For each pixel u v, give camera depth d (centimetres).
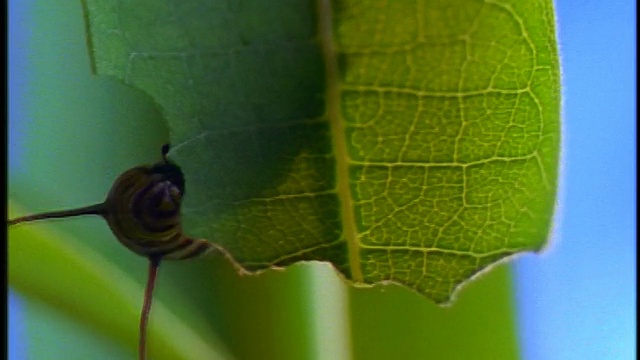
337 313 20
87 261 20
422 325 20
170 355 20
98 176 20
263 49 14
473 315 20
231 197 15
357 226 15
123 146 20
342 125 14
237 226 15
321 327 20
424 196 14
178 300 21
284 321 21
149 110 20
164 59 14
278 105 14
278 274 21
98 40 14
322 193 15
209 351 20
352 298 20
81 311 20
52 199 20
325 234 15
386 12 14
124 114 20
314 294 21
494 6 14
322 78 14
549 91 14
